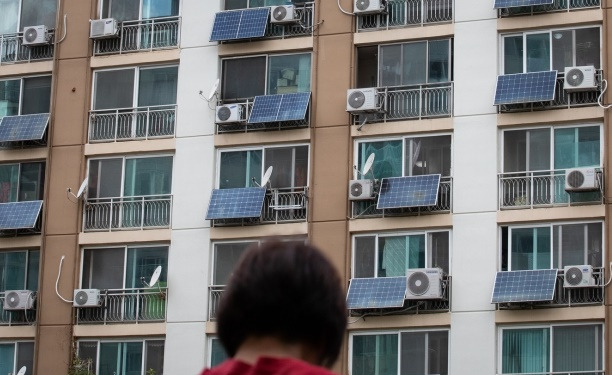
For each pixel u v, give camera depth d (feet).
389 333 142.10
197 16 159.43
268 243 16.94
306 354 16.55
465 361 138.31
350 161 148.36
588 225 138.41
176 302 151.33
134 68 160.66
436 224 143.13
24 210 158.71
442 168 145.28
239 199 150.00
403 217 144.46
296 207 148.36
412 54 149.59
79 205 158.20
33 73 165.58
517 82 142.20
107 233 156.15
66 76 163.12
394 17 151.02
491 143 143.74
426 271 139.13
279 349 16.43
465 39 147.43
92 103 161.79
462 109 145.59
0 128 162.09
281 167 151.33
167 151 156.66
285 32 155.22
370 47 152.05
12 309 155.74
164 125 157.69
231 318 16.56
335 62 151.94
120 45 161.89
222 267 151.23
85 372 148.46
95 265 156.46
